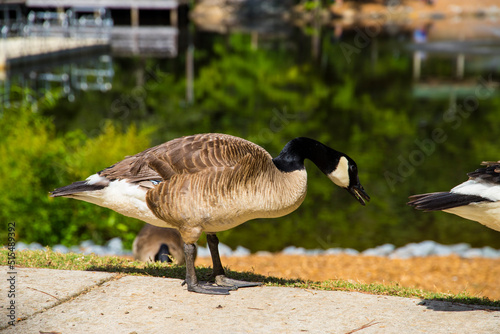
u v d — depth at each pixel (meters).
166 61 36.22
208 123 21.61
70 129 19.38
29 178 10.20
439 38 46.03
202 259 9.88
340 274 9.26
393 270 9.59
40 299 4.54
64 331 4.01
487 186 4.11
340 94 28.06
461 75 32.31
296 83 30.88
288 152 5.05
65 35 39.25
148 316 4.29
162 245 7.10
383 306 4.55
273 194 4.77
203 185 4.54
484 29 51.09
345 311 4.43
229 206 4.61
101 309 4.40
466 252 10.91
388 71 33.91
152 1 50.38
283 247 11.43
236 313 4.38
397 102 26.22
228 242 11.75
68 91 25.88
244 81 31.19
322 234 12.16
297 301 4.64
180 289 4.86
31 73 28.98
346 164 5.23
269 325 4.16
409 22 55.50
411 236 12.09
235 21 59.09
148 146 11.84
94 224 10.69
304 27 53.47
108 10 50.22
